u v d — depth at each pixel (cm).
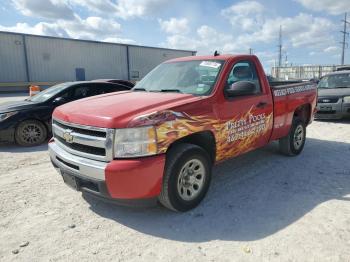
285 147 601
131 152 333
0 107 779
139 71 4091
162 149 345
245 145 471
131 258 298
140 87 504
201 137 407
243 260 293
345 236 328
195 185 396
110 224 362
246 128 461
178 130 359
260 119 488
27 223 364
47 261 295
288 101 558
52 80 3300
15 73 3048
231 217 374
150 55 4194
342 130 883
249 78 482
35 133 764
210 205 405
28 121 752
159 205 405
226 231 344
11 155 668
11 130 732
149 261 293
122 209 397
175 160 359
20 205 409
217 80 427
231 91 421
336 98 991
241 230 345
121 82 1117
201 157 391
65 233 343
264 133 506
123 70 3909
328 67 3656
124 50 3878
